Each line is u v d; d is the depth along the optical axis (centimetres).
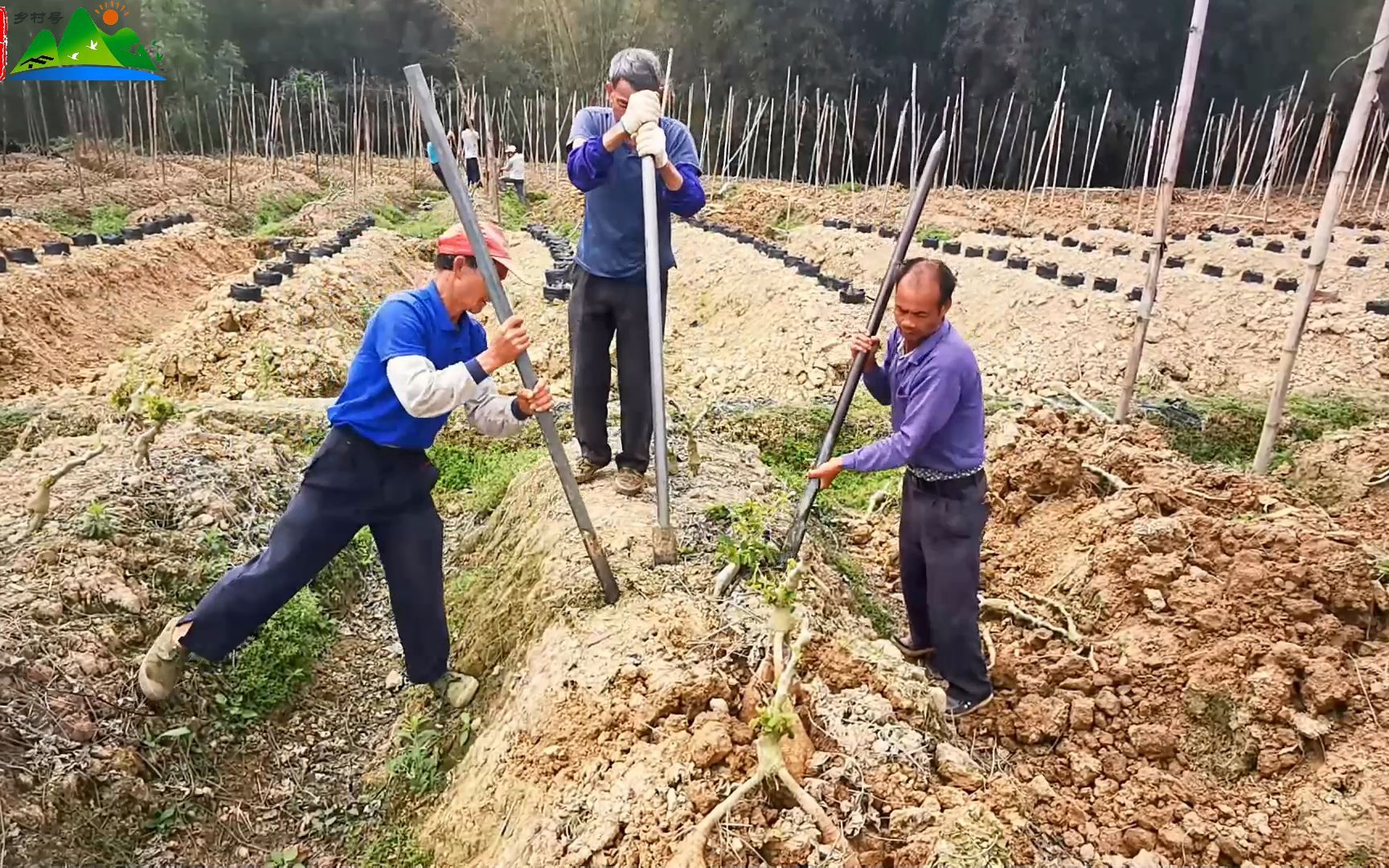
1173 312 897
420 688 409
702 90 2480
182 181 1819
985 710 395
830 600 407
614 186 410
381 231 1401
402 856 336
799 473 666
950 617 383
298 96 2752
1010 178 2398
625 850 270
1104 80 2228
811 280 1015
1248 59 2295
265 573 343
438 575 372
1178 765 375
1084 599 454
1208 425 702
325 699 414
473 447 680
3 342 789
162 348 804
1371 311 895
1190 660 400
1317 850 328
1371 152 1817
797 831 270
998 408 731
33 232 1136
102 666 357
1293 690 379
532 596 402
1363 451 598
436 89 2733
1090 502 524
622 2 2589
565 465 354
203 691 378
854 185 1992
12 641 347
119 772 333
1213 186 1862
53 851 307
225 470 504
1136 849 334
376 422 338
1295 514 484
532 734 325
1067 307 891
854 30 2408
